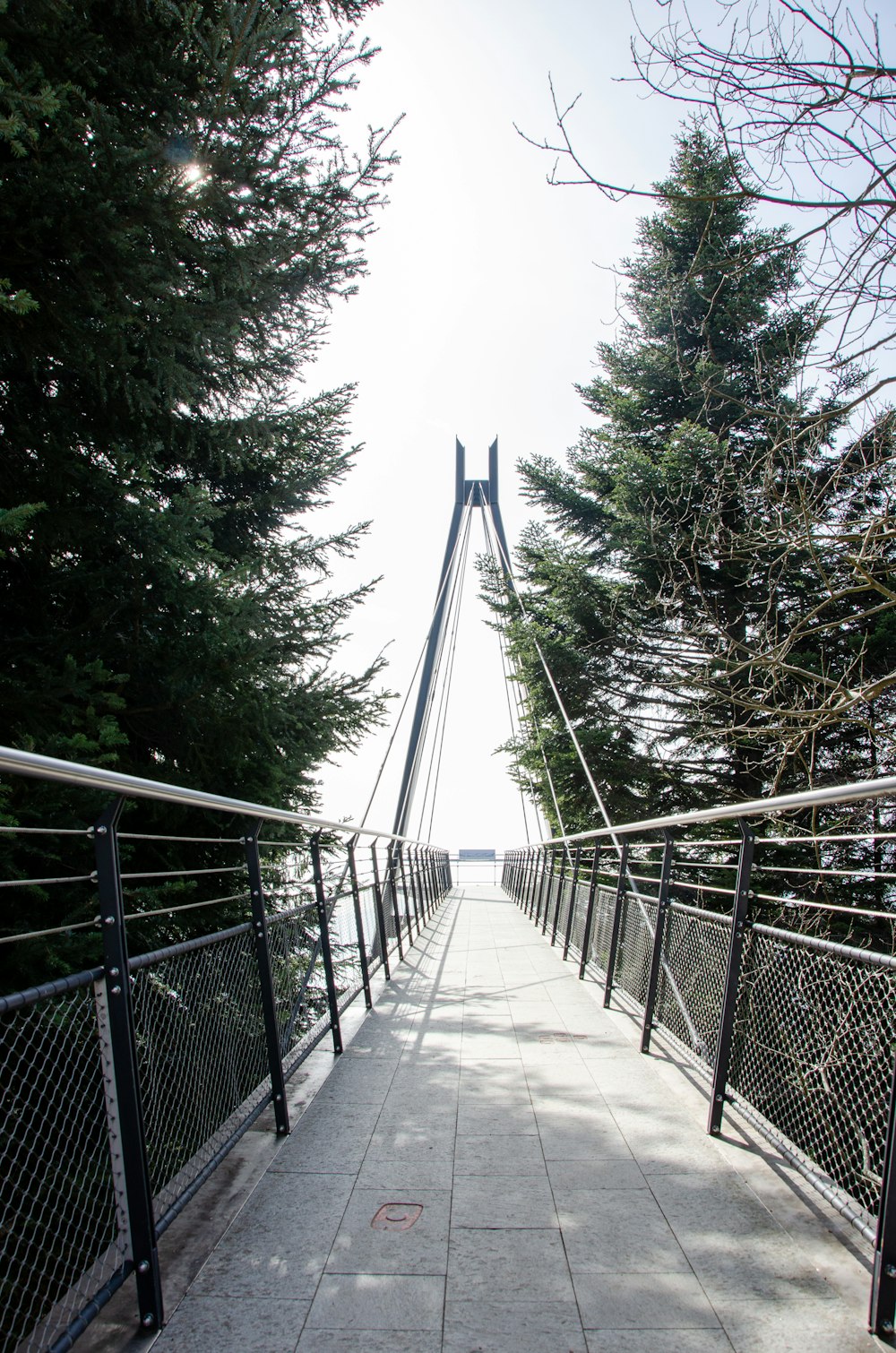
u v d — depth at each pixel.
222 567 6.91
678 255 12.51
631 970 6.50
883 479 6.76
